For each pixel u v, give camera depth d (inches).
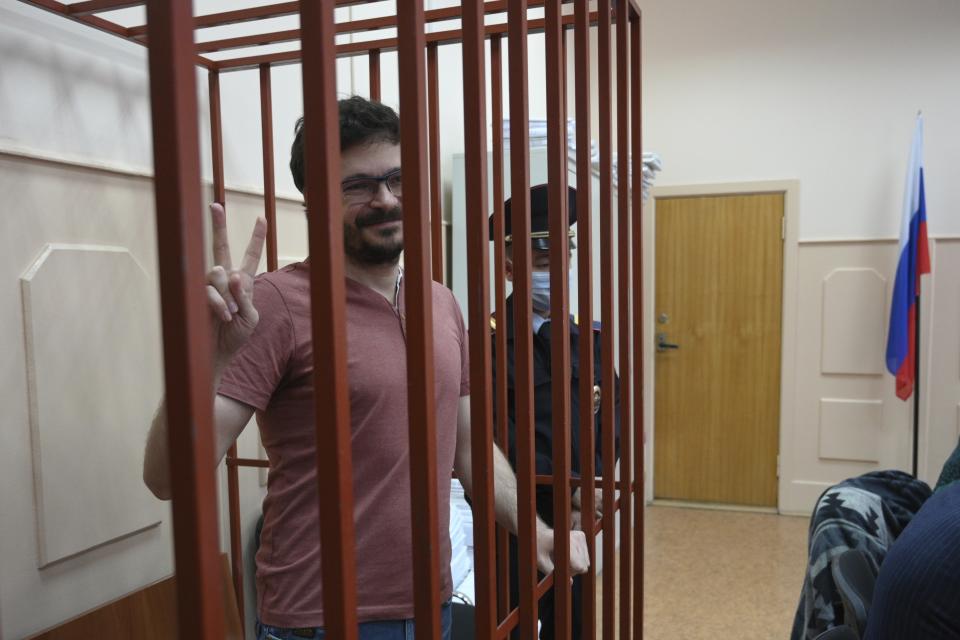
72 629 48.5
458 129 116.2
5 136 45.4
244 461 63.4
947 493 35.3
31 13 47.1
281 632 40.0
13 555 46.1
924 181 156.8
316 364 20.2
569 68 157.8
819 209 163.5
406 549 40.6
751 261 168.4
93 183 51.9
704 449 174.9
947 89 154.9
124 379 54.3
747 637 107.8
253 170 69.2
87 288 51.1
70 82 50.0
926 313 156.8
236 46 58.5
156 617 54.2
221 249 28.5
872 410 162.1
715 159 169.2
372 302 41.0
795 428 167.9
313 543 39.2
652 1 171.6
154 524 57.0
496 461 43.3
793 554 142.3
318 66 19.4
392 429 40.1
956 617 29.9
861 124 160.1
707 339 172.6
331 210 19.8
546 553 40.3
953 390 156.1
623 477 49.8
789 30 163.3
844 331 163.0
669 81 171.5
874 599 34.1
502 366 41.7
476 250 28.4
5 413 45.5
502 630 31.2
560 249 34.7
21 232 46.5
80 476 50.5
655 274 174.9
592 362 40.2
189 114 16.0
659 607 118.0
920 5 155.5
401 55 23.4
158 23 15.7
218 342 28.9
